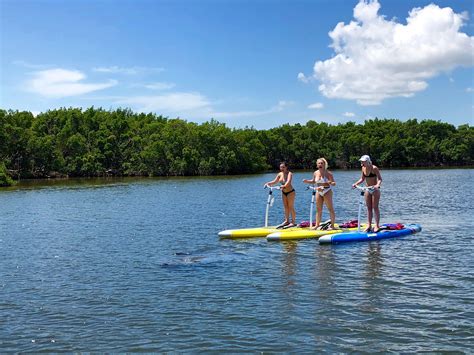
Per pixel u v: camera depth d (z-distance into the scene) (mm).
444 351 8312
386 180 68062
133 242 19703
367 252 16219
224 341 8922
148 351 8594
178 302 11234
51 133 107750
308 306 10688
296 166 138125
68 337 9297
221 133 105875
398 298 11102
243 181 74625
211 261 15500
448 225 22375
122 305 11125
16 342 9117
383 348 8477
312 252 16391
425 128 140875
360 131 144250
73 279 13688
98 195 48250
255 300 11219
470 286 11953
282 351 8453
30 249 18609
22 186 67625
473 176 77375
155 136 107062
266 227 20719
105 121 112438
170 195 46344
